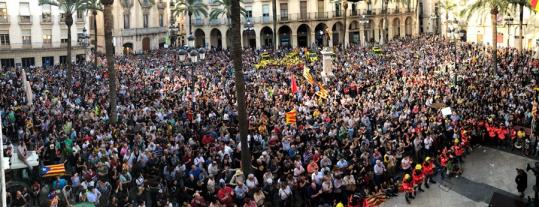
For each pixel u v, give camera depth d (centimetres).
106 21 2647
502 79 3600
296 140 2052
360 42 8162
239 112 1847
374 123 2494
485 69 4191
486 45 6781
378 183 1941
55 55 6769
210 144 2044
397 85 3347
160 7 8825
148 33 8450
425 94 3050
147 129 2294
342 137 2189
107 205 1617
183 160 1880
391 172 1980
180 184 1694
